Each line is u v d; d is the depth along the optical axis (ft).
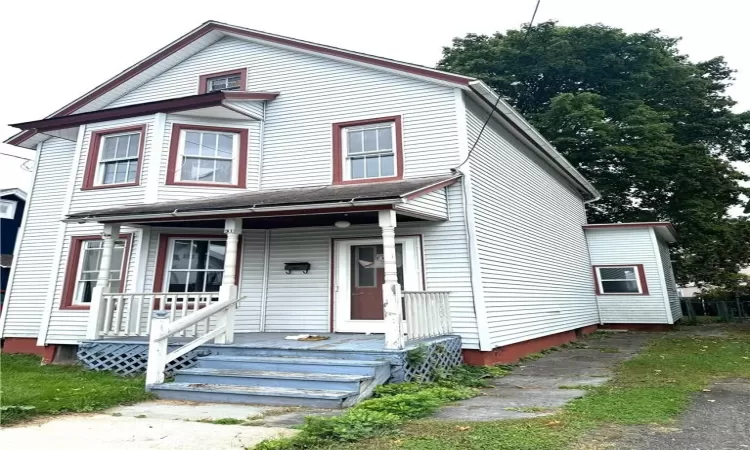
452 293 26.08
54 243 34.09
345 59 31.89
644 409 14.35
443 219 26.71
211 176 30.73
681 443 10.78
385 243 21.13
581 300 47.37
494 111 31.60
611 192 72.64
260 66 34.65
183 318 21.11
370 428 12.60
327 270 28.94
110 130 31.48
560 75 76.84
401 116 29.73
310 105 32.19
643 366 24.57
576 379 21.70
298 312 28.81
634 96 74.49
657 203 73.87
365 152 30.22
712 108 79.51
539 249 38.32
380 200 20.62
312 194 25.36
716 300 73.82
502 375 23.57
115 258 29.73
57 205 34.99
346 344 22.02
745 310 71.26
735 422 12.78
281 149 31.86
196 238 29.30
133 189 29.68
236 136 31.71
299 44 33.35
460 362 24.81
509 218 32.83
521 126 34.63
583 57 76.64
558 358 30.32
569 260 46.55
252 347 21.70
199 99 29.84
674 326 52.37
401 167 28.84
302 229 29.89
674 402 15.39
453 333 25.58
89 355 24.64
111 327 25.67
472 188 27.25
